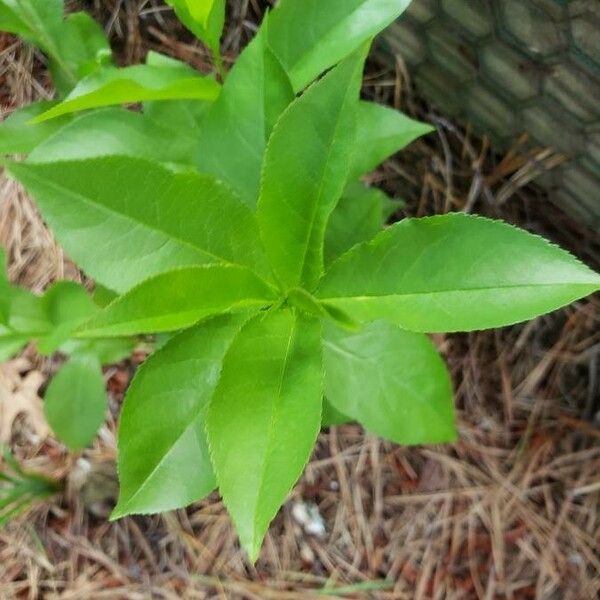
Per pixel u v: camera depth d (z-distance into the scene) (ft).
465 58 1.77
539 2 1.48
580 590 2.02
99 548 1.96
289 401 0.83
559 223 2.06
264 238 0.89
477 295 0.80
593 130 1.70
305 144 0.85
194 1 1.03
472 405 2.07
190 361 0.96
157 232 0.88
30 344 1.98
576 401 2.10
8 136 1.40
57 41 1.48
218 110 1.04
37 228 2.03
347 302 0.88
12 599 1.93
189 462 1.01
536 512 2.05
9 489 1.89
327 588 1.98
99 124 1.25
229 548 1.98
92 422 1.64
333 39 1.12
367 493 2.03
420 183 2.06
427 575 2.01
